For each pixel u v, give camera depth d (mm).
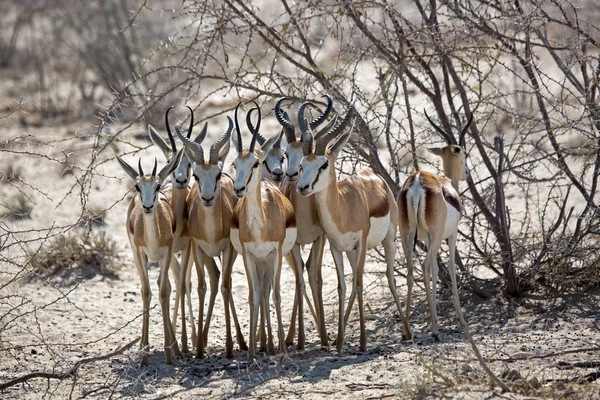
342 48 39625
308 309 37719
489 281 38000
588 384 24844
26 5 104000
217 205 30094
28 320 36031
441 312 35469
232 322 36156
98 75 82438
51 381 28422
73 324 35875
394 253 33281
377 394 25094
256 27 37469
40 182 59688
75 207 54688
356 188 31094
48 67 98562
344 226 30203
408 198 31609
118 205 55688
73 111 80500
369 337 33250
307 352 31094
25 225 50969
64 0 88312
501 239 36719
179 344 33844
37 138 70125
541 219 38719
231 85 36188
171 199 32156
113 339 33750
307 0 37562
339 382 26625
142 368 29641
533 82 37531
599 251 36562
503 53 40000
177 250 31734
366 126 37219
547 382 25172
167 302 30062
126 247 47875
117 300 39656
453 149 34875
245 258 29484
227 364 30016
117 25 80062
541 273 36750
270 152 34125
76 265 44125
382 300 38062
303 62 62500
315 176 28469
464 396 23609
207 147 63406
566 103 36312
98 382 28125
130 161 63188
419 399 23875
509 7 38188
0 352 31641
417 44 39375
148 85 72875
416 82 38062
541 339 30547
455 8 37750
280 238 29516
